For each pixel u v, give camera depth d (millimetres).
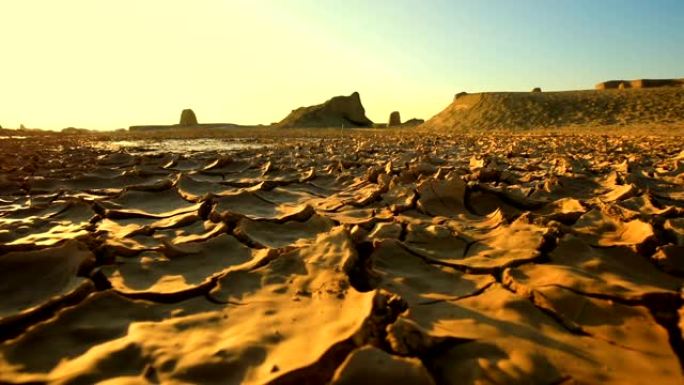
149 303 2016
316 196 4844
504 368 1475
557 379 1436
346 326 1622
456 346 1616
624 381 1431
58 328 1759
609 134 19422
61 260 2307
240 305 1958
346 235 2461
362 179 5586
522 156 8672
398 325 1556
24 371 1512
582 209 3494
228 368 1474
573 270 2254
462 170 5672
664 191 4574
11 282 2168
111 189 5332
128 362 1536
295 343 1581
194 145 15344
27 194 5023
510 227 3066
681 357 1580
